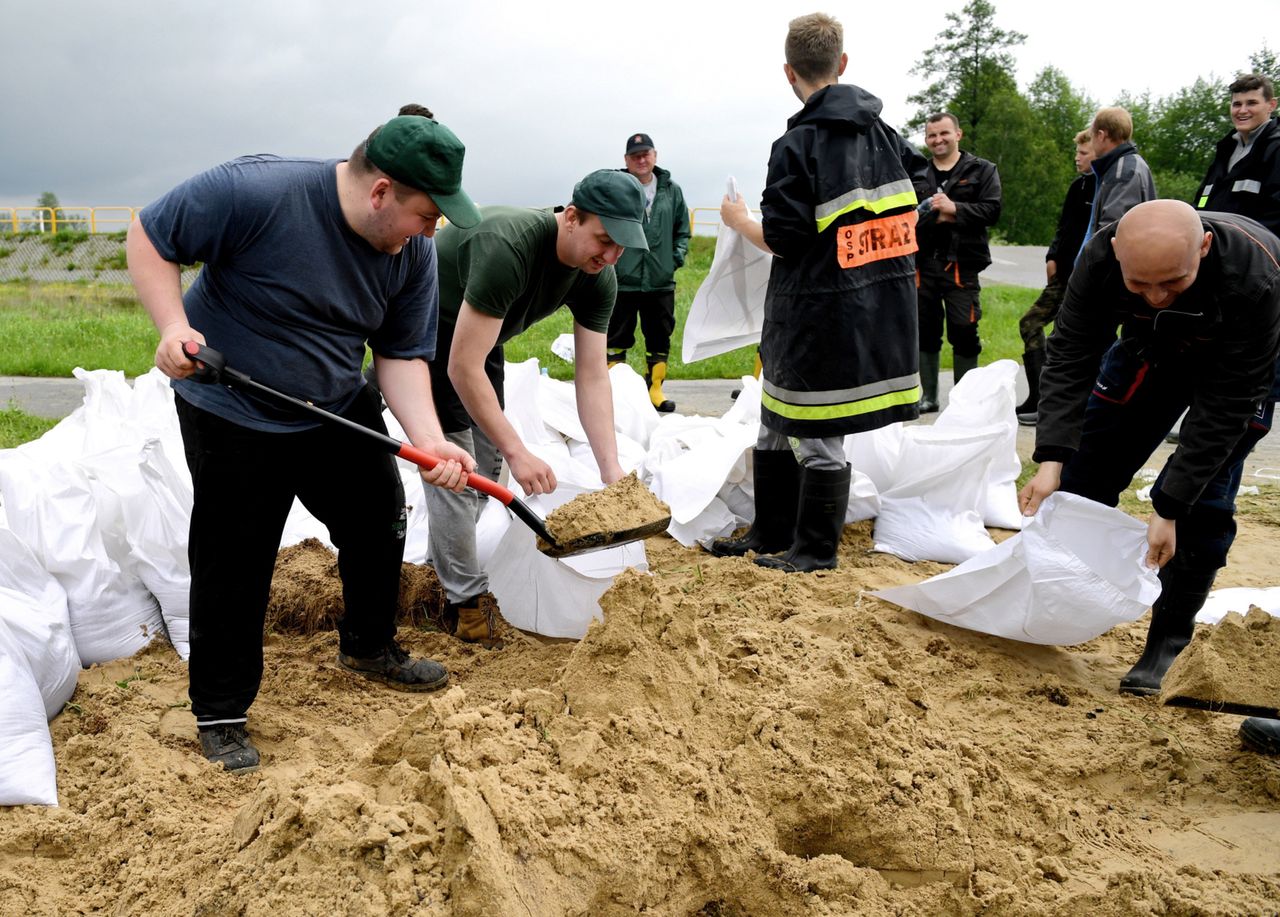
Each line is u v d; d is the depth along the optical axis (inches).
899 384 179.0
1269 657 128.0
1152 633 151.9
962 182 334.0
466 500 155.6
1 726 112.0
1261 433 142.3
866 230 173.0
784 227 171.8
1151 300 121.8
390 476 132.5
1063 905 98.1
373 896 82.7
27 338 552.4
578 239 137.3
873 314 174.9
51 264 1407.5
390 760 99.2
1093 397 155.6
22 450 174.2
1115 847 110.3
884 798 103.0
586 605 160.7
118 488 155.6
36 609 132.5
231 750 121.3
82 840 105.2
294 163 112.5
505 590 164.4
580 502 127.8
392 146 106.0
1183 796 122.4
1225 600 176.9
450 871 85.5
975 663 153.5
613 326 373.1
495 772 94.7
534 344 542.6
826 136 172.6
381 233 111.2
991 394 219.9
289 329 113.7
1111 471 156.8
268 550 120.0
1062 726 135.3
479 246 135.5
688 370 482.0
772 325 182.4
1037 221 2741.1
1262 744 127.4
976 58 2659.9
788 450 196.5
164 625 156.8
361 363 122.7
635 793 99.3
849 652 131.8
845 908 97.3
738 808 101.0
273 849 88.0
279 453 117.3
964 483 208.7
